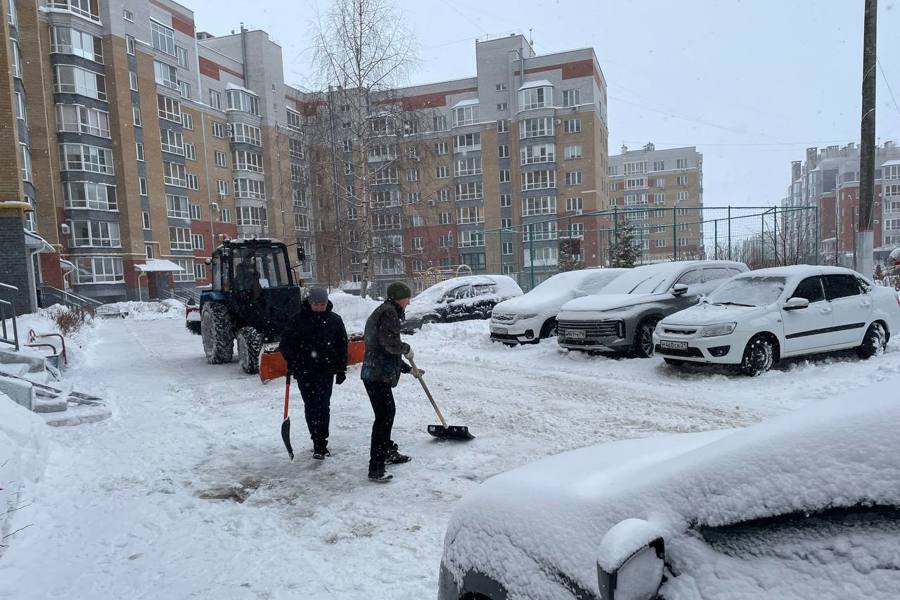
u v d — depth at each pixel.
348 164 26.11
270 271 12.29
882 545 1.22
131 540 4.11
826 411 1.48
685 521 1.49
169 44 48.50
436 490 4.78
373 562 3.63
